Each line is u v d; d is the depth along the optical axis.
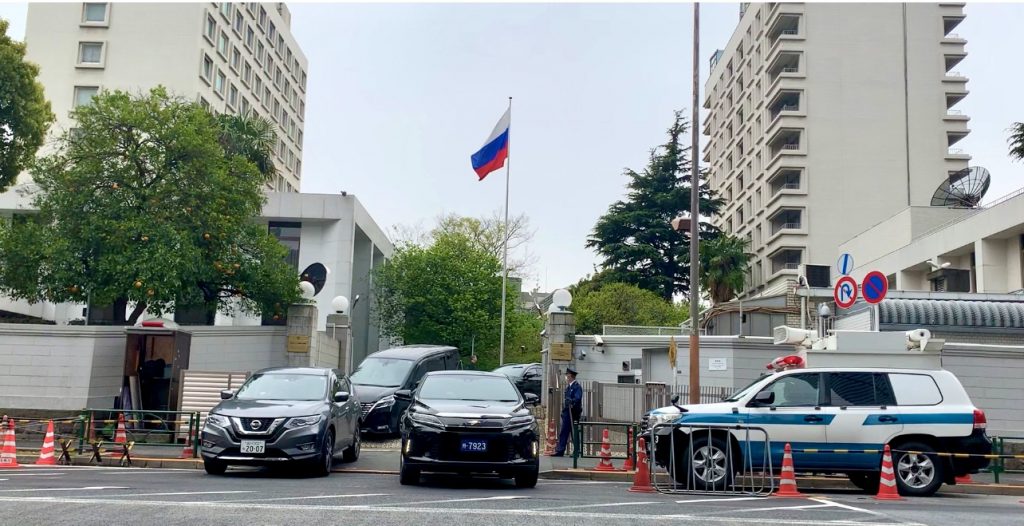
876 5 63.62
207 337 23.92
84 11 49.59
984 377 19.34
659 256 54.38
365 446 18.94
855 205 61.22
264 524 7.33
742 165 72.88
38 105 29.72
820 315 21.73
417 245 43.78
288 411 12.82
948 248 40.50
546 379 25.53
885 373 12.65
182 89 48.91
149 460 15.01
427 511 8.42
